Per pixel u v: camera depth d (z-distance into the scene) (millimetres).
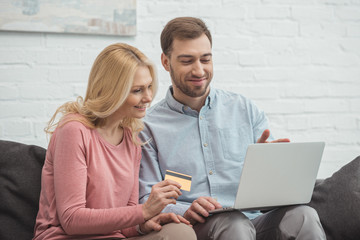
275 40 2221
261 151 1289
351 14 2305
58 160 1327
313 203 1646
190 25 1614
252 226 1344
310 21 2260
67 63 1979
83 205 1301
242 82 2182
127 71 1378
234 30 2174
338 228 1552
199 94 1645
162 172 1674
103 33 1986
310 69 2260
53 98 1965
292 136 2236
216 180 1657
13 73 1916
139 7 2064
